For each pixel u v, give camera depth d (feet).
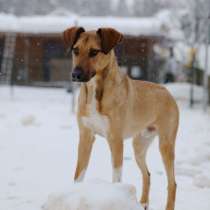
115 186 20.25
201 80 82.74
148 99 23.73
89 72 21.45
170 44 89.35
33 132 46.52
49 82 99.91
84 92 22.07
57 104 71.72
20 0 180.04
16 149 37.88
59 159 34.60
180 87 76.13
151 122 24.29
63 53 99.91
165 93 24.45
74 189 20.29
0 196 25.22
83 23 91.71
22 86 98.37
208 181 28.25
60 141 42.06
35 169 31.42
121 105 22.31
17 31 93.66
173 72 89.45
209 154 35.73
